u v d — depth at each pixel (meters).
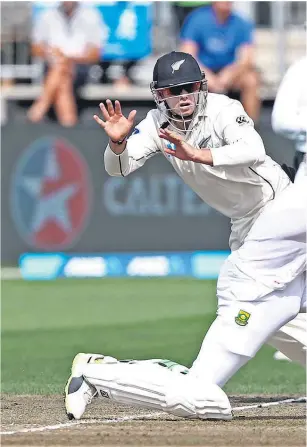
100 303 44.84
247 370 31.09
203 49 52.81
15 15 57.06
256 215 20.09
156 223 52.84
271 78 56.84
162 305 44.03
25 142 52.06
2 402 23.94
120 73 56.34
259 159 18.89
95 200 52.53
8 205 52.31
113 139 19.48
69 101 55.44
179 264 53.25
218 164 18.62
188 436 18.03
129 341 35.38
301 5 57.09
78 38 55.06
